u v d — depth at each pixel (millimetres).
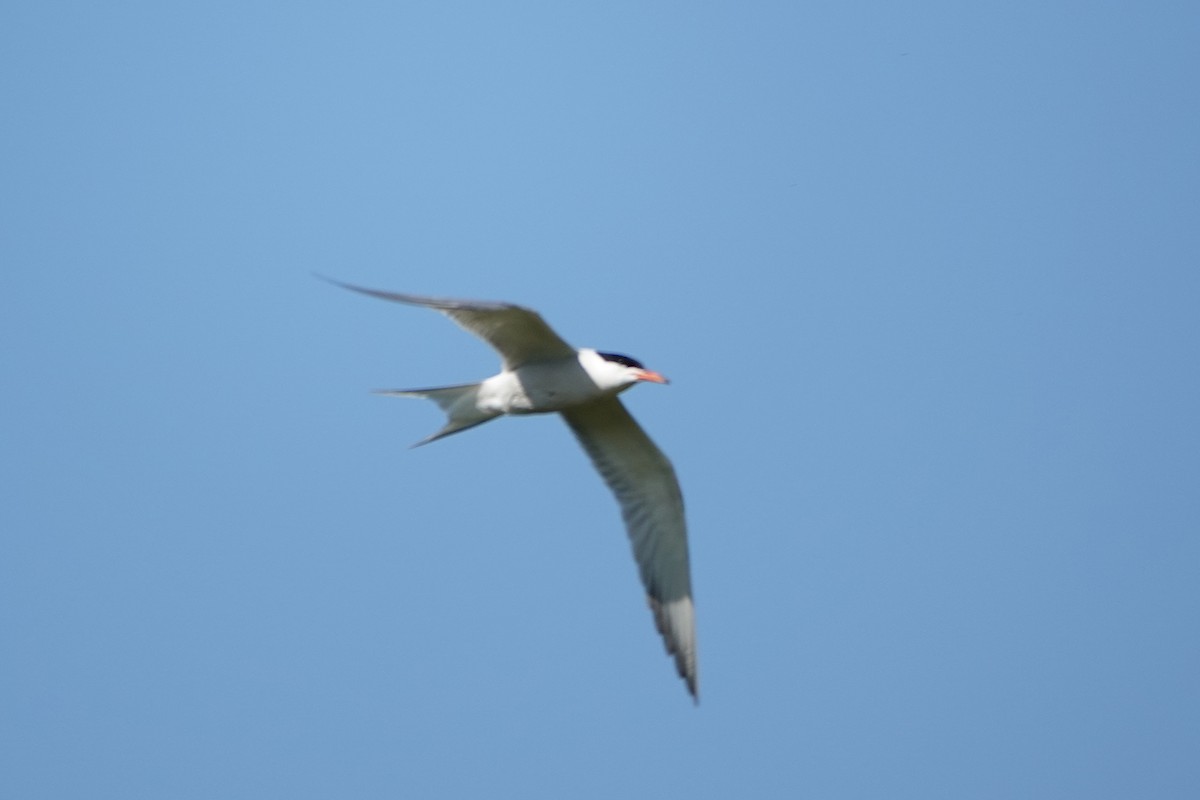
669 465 14883
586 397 13984
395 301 11703
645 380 13844
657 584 14969
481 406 14188
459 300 12172
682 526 15031
